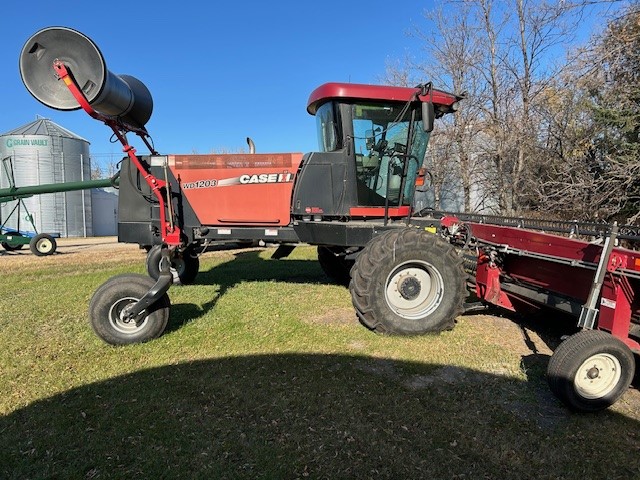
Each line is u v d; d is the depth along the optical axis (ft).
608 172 26.78
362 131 16.57
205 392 10.12
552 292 13.87
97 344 13.05
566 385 9.32
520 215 37.45
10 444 8.14
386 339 13.65
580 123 33.53
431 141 48.03
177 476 7.33
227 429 8.65
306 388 10.37
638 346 10.30
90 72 12.88
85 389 10.23
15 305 17.71
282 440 8.33
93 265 30.01
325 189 16.85
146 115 16.61
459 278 14.23
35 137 65.16
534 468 7.73
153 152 18.03
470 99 44.83
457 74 46.09
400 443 8.31
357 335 13.98
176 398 9.83
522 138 39.37
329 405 9.60
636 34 24.62
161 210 16.29
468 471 7.59
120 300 12.91
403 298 14.35
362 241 15.57
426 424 8.95
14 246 40.83
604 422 9.30
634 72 26.35
